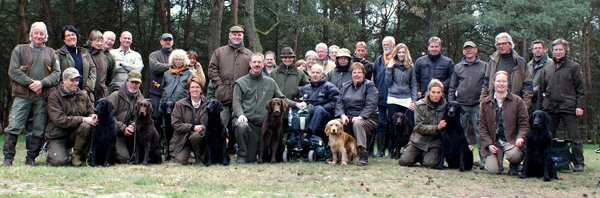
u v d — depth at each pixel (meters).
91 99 6.51
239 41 7.34
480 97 6.57
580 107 6.16
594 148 13.52
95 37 6.78
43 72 5.81
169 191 4.20
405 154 6.38
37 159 6.62
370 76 7.99
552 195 4.38
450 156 5.91
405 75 7.41
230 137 7.47
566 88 6.23
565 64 6.25
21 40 16.03
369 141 7.60
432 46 7.30
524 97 6.25
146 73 18.44
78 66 6.37
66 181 4.49
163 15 16.77
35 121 5.88
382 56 7.86
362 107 6.82
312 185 4.74
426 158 6.18
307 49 22.16
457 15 17.03
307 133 6.77
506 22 15.39
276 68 7.29
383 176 5.36
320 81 7.11
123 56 7.70
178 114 6.45
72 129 6.03
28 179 4.46
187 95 6.97
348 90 6.93
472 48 6.74
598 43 21.28
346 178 5.18
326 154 6.79
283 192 4.35
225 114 7.15
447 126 5.93
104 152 5.85
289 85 7.16
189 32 20.86
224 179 4.96
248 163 6.48
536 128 5.20
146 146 6.12
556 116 6.37
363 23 22.17
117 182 4.52
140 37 18.91
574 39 19.17
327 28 20.16
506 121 5.67
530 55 18.11
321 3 19.42
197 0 19.58
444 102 6.15
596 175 5.69
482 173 5.73
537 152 5.20
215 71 7.27
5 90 19.97
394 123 7.29
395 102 7.44
